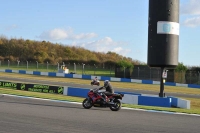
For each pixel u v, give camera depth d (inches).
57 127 379.9
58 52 3917.3
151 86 1551.4
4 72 2069.4
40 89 954.1
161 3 775.1
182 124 454.9
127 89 1309.1
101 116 498.6
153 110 626.2
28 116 456.8
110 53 4227.4
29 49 3870.6
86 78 1825.8
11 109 526.3
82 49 4195.4
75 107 611.8
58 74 1913.1
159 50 783.1
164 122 466.0
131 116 516.7
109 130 378.0
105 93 596.7
